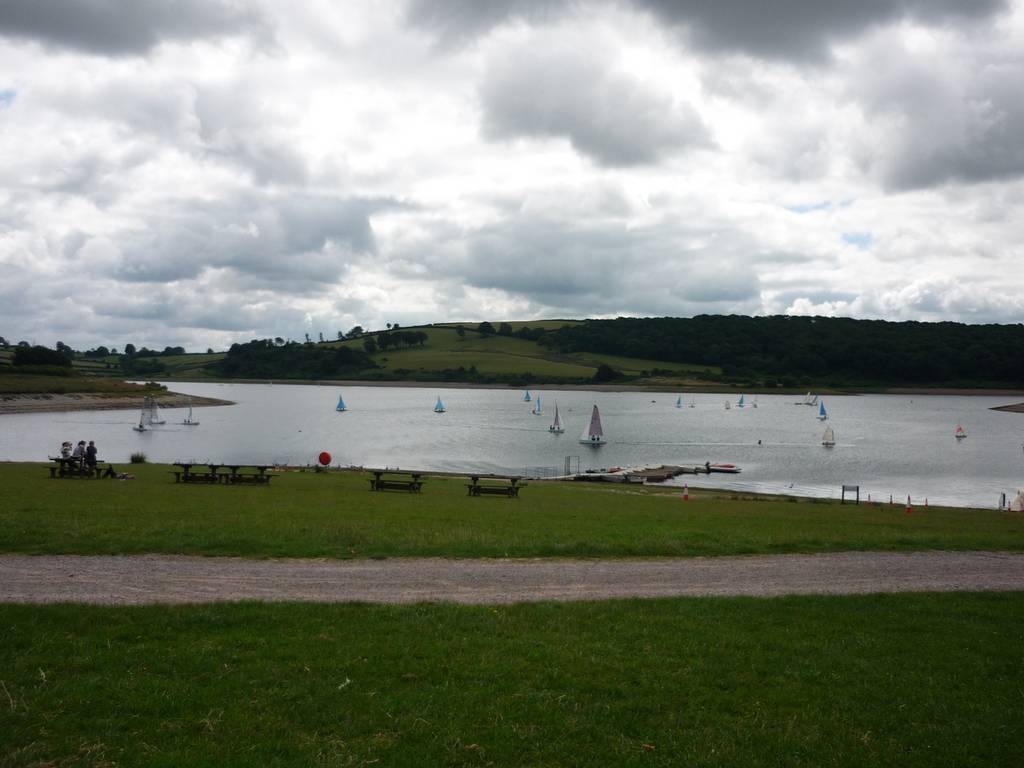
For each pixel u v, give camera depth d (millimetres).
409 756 8531
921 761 8875
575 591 15828
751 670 11359
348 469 62500
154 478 40500
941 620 14203
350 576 16516
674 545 21109
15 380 183125
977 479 80438
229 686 10125
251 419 160000
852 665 11688
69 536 19125
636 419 172750
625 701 10141
